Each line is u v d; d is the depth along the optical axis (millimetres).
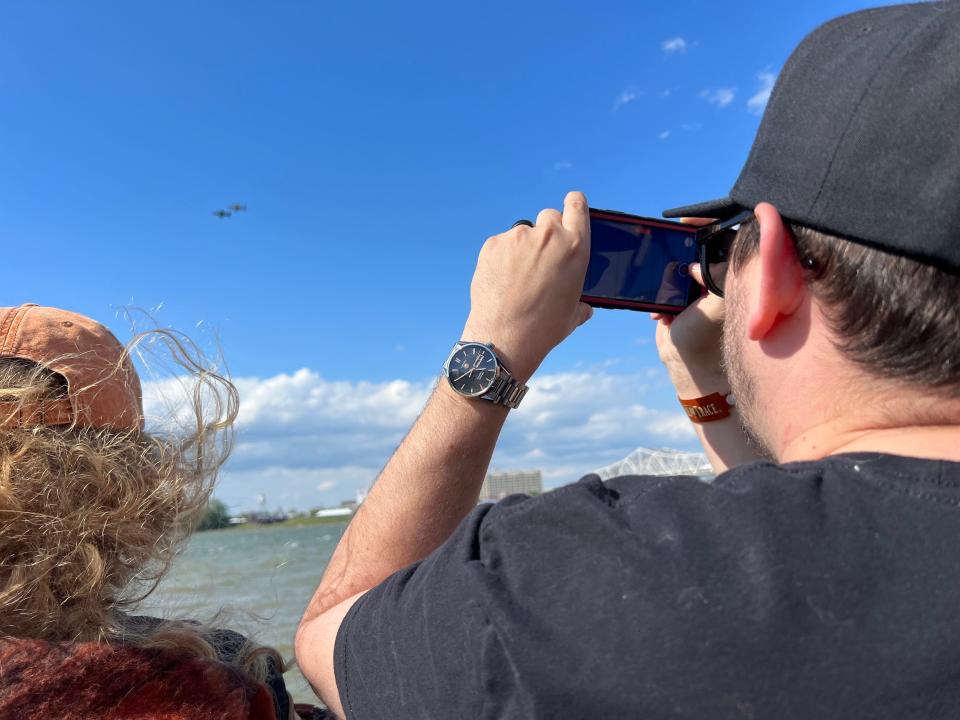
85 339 538
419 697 396
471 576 393
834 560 338
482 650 373
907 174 360
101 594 496
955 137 353
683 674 334
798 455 412
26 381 500
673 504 379
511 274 550
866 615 326
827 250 390
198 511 591
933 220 353
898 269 368
